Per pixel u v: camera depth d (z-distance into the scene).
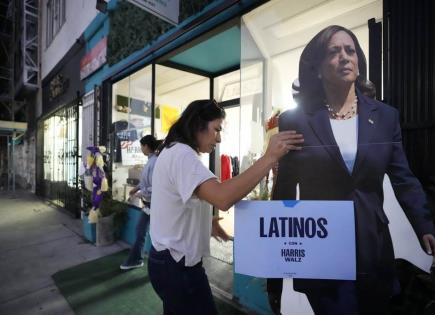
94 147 4.33
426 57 1.38
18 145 14.15
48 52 8.82
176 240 1.21
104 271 3.29
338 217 1.08
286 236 1.11
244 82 2.38
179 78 4.36
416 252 1.07
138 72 4.15
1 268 3.46
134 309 2.53
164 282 1.20
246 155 2.37
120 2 4.25
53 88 8.08
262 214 1.13
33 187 10.98
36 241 4.53
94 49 5.19
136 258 3.34
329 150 1.13
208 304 1.27
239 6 2.36
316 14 1.86
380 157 1.11
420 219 1.08
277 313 1.22
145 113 4.09
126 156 4.48
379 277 1.07
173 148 1.22
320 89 1.25
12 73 12.12
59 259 3.71
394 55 1.48
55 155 7.91
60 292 2.86
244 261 1.15
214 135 1.31
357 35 1.64
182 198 1.12
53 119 8.14
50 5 8.64
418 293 1.09
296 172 1.15
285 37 2.05
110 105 4.76
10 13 12.68
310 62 1.31
